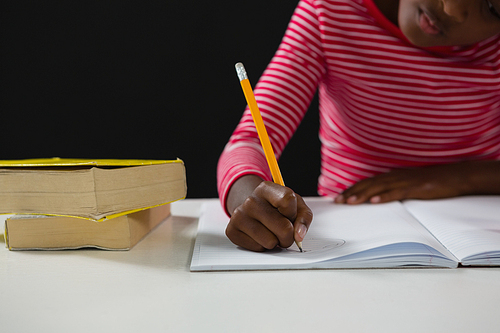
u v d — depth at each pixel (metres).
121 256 0.49
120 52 1.93
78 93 1.94
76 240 0.52
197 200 0.87
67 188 0.48
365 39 0.86
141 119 1.96
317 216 0.64
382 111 0.93
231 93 1.96
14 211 0.51
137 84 1.95
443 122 0.92
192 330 0.31
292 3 1.91
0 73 1.91
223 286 0.40
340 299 0.37
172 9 1.91
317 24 0.88
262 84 0.86
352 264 0.44
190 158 1.98
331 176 1.04
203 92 1.96
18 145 1.95
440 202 0.72
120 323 0.32
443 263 0.45
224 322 0.32
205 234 0.56
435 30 0.72
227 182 0.62
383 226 0.55
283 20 1.92
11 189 0.51
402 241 0.46
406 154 0.97
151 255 0.50
